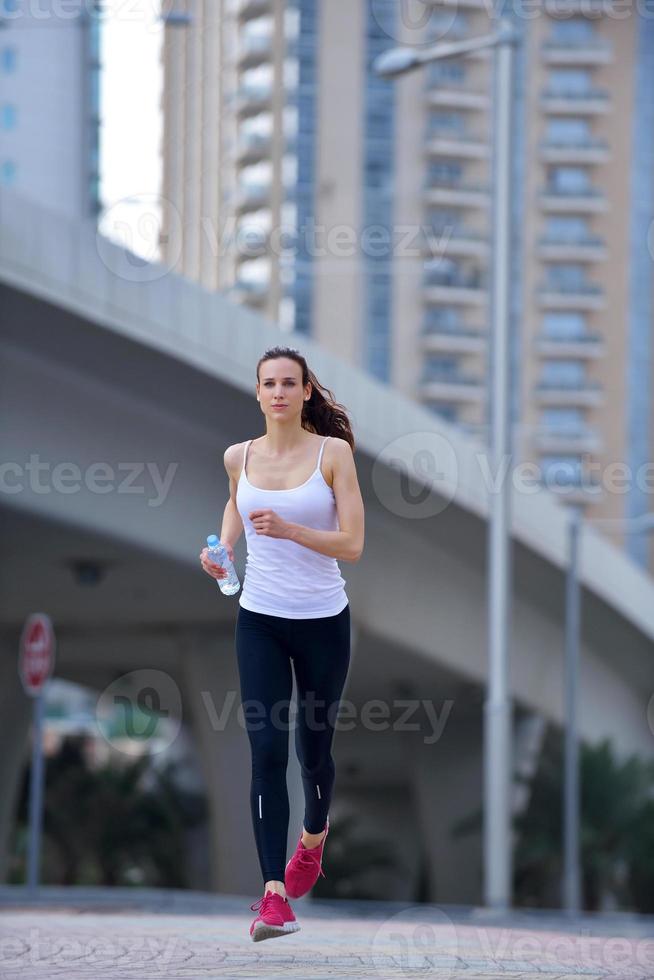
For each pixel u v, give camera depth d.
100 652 96.69
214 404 58.41
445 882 113.00
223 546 14.55
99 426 57.06
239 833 75.88
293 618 14.41
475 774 111.69
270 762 14.45
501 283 57.56
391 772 141.88
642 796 102.75
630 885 107.62
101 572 65.19
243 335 57.00
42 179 171.88
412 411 68.00
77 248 50.19
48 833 100.06
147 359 53.84
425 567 80.94
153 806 101.62
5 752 87.00
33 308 49.66
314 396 15.06
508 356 57.34
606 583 90.94
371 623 78.44
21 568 66.56
